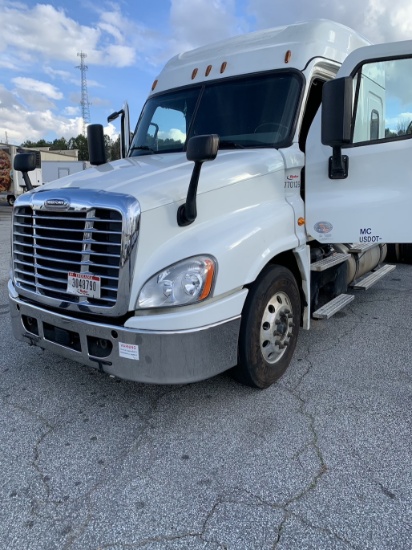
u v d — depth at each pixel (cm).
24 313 345
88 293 296
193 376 288
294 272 394
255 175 345
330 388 361
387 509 233
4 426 315
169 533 222
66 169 3522
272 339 352
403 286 680
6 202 3434
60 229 307
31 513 237
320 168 376
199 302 284
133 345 281
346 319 530
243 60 432
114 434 305
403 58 351
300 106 388
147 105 497
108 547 215
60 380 383
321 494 245
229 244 299
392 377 379
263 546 213
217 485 254
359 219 370
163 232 290
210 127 426
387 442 288
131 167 370
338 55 433
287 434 300
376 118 374
